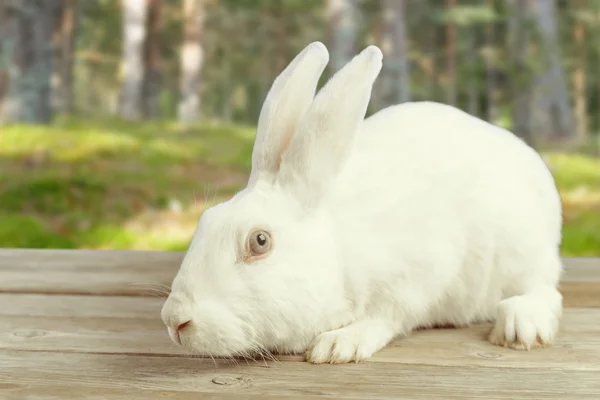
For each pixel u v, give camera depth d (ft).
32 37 17.07
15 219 8.56
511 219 3.60
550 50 20.93
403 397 3.10
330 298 3.32
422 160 3.58
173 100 38.37
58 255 4.74
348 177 3.50
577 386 3.16
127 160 12.91
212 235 3.27
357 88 3.33
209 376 3.26
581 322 3.71
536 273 3.67
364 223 3.43
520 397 3.10
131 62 24.52
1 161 11.96
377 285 3.43
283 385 3.18
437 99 31.50
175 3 32.37
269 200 3.32
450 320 3.67
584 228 9.81
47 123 17.12
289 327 3.27
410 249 3.46
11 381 3.23
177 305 3.20
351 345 3.35
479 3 26.48
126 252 4.81
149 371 3.30
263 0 33.32
